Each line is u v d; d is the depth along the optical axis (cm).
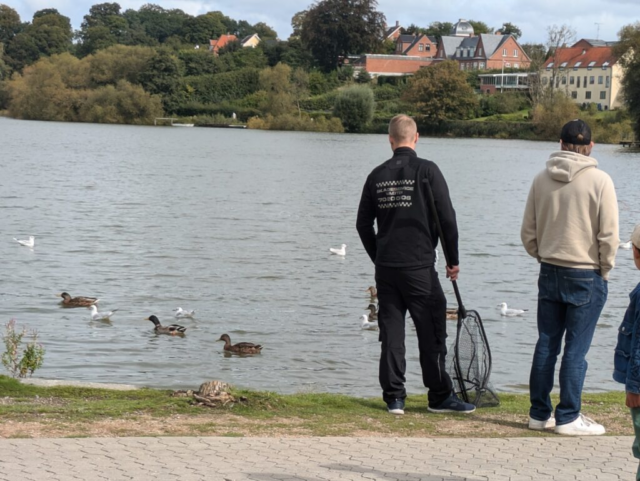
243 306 2327
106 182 5922
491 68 18588
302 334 2014
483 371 1033
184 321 2136
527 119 13600
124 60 15738
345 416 948
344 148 10331
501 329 2098
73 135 11731
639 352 598
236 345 1827
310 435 854
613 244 855
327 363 1750
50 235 3562
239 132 13800
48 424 866
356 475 708
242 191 5553
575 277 868
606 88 15375
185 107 15638
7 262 2947
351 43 18200
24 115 15800
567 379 877
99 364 1728
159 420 895
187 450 771
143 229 3788
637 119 11131
